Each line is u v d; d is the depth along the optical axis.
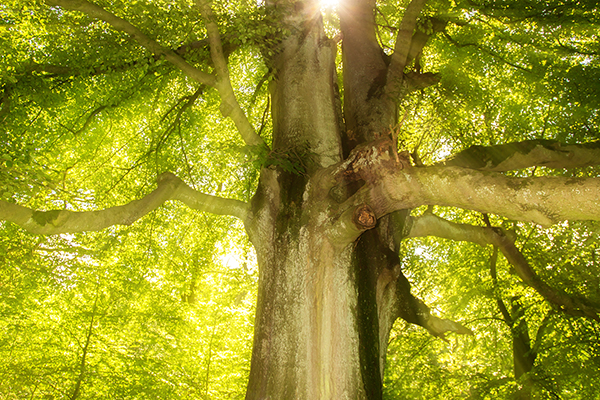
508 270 11.27
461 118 11.01
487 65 11.72
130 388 9.34
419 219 6.15
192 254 11.52
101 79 9.52
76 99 9.66
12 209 4.29
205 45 8.02
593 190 3.12
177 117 9.62
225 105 5.39
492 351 11.38
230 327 11.10
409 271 11.65
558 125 10.77
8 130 8.37
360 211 4.29
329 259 4.74
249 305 11.84
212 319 11.05
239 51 10.34
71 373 9.45
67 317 10.32
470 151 5.57
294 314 4.61
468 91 11.10
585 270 9.91
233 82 11.71
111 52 8.12
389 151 4.48
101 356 9.95
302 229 4.95
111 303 10.60
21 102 8.74
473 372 10.34
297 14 6.95
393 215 5.89
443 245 12.05
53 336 10.04
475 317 11.56
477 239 6.55
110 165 10.79
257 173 10.48
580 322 9.55
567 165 5.55
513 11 9.98
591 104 10.02
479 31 11.12
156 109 11.01
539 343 9.85
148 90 10.06
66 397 9.45
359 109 6.88
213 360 10.62
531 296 10.62
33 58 8.90
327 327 4.51
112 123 10.40
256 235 5.37
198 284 12.34
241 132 5.60
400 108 7.85
